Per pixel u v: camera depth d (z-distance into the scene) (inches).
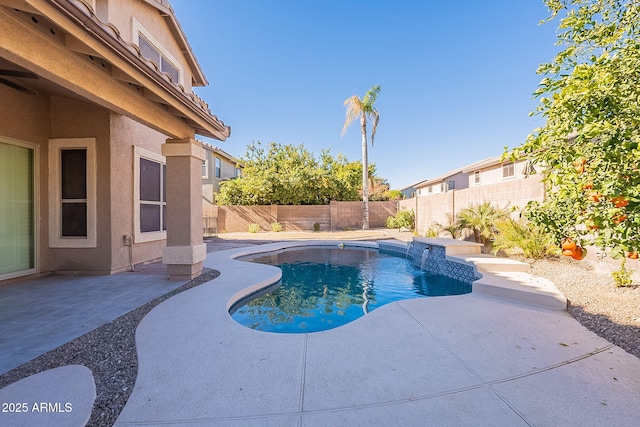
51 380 115.0
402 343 147.3
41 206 291.4
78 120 296.8
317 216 979.9
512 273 280.7
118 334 158.6
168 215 265.0
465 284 327.3
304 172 971.3
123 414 95.7
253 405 100.3
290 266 436.5
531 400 102.0
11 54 117.3
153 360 130.2
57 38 133.3
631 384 110.7
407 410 97.6
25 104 275.7
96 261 296.8
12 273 267.9
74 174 299.3
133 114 193.2
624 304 190.5
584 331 161.2
